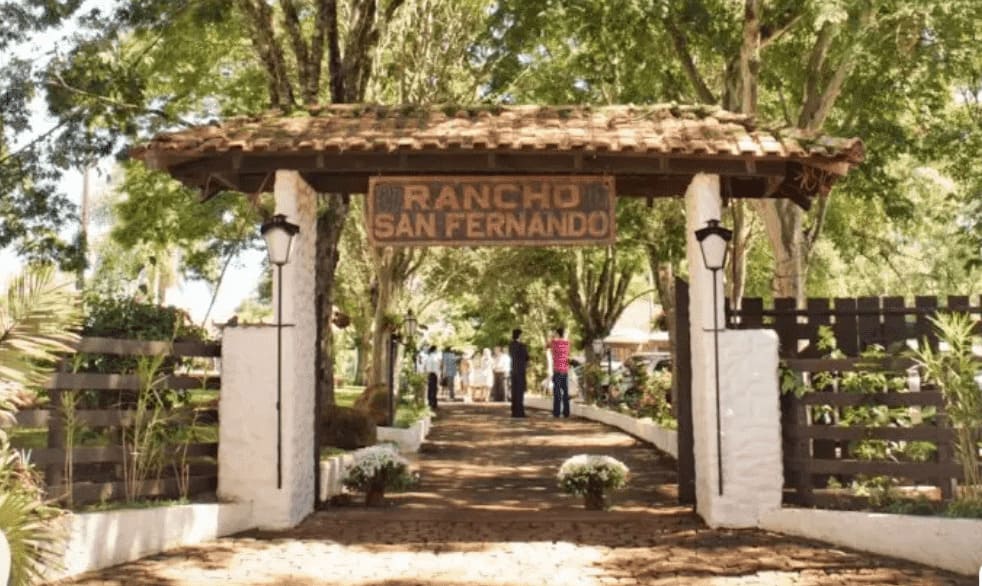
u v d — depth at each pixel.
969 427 7.98
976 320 9.12
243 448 9.40
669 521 9.57
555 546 8.28
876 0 13.49
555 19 15.11
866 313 9.46
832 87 16.20
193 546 8.20
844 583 6.76
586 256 33.53
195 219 19.97
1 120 14.86
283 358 9.53
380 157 9.70
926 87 17.20
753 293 28.64
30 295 5.89
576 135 9.72
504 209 10.05
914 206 19.03
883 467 8.74
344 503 11.06
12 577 5.24
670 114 10.88
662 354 31.44
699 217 9.84
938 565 7.19
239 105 19.75
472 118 10.72
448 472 14.30
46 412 7.59
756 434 9.25
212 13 14.91
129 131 15.81
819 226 18.53
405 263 25.50
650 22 15.36
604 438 19.47
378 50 18.84
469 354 52.59
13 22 14.51
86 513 7.30
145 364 8.57
